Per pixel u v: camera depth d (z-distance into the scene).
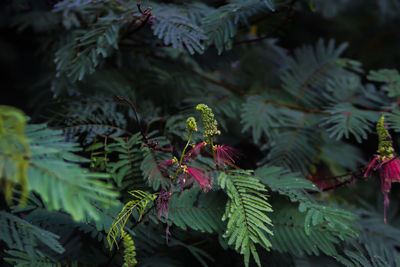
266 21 1.46
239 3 1.35
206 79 1.51
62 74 1.40
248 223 1.15
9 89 2.28
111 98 1.38
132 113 1.37
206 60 1.46
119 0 1.33
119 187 1.23
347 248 1.27
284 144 1.40
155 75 1.48
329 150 1.46
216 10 1.36
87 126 1.30
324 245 1.23
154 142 1.24
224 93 1.48
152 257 1.25
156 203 1.19
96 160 1.25
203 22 1.33
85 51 1.31
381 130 1.21
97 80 1.42
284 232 1.23
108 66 1.47
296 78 1.50
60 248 1.15
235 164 1.25
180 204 1.22
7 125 1.07
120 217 1.20
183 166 1.18
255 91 1.52
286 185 1.22
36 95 1.47
